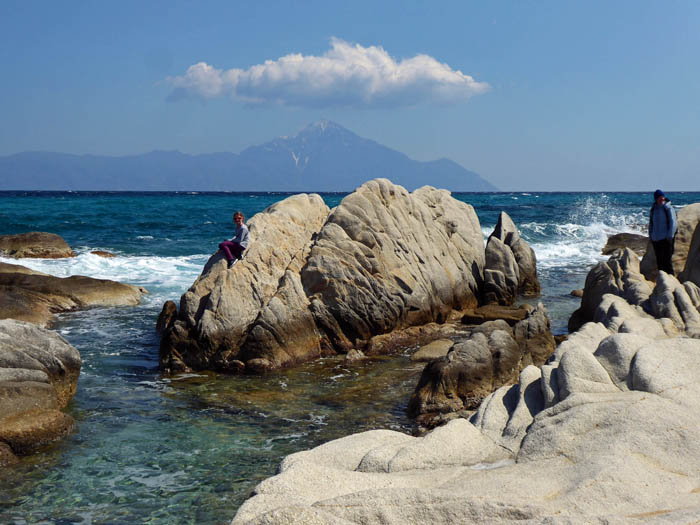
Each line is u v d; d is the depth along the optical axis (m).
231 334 12.98
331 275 14.22
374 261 14.88
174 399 10.90
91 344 14.52
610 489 4.70
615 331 9.08
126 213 56.41
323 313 14.02
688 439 5.32
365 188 16.28
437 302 16.59
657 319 9.49
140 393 11.23
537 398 6.75
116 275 23.52
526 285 21.58
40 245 27.84
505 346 10.91
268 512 4.36
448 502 4.59
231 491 7.45
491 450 5.97
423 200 19.44
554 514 4.40
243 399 10.89
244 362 12.88
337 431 9.32
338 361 13.46
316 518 4.30
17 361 9.71
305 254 14.77
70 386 10.53
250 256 14.07
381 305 14.56
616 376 6.57
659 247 14.00
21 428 8.50
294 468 5.41
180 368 12.73
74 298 18.34
